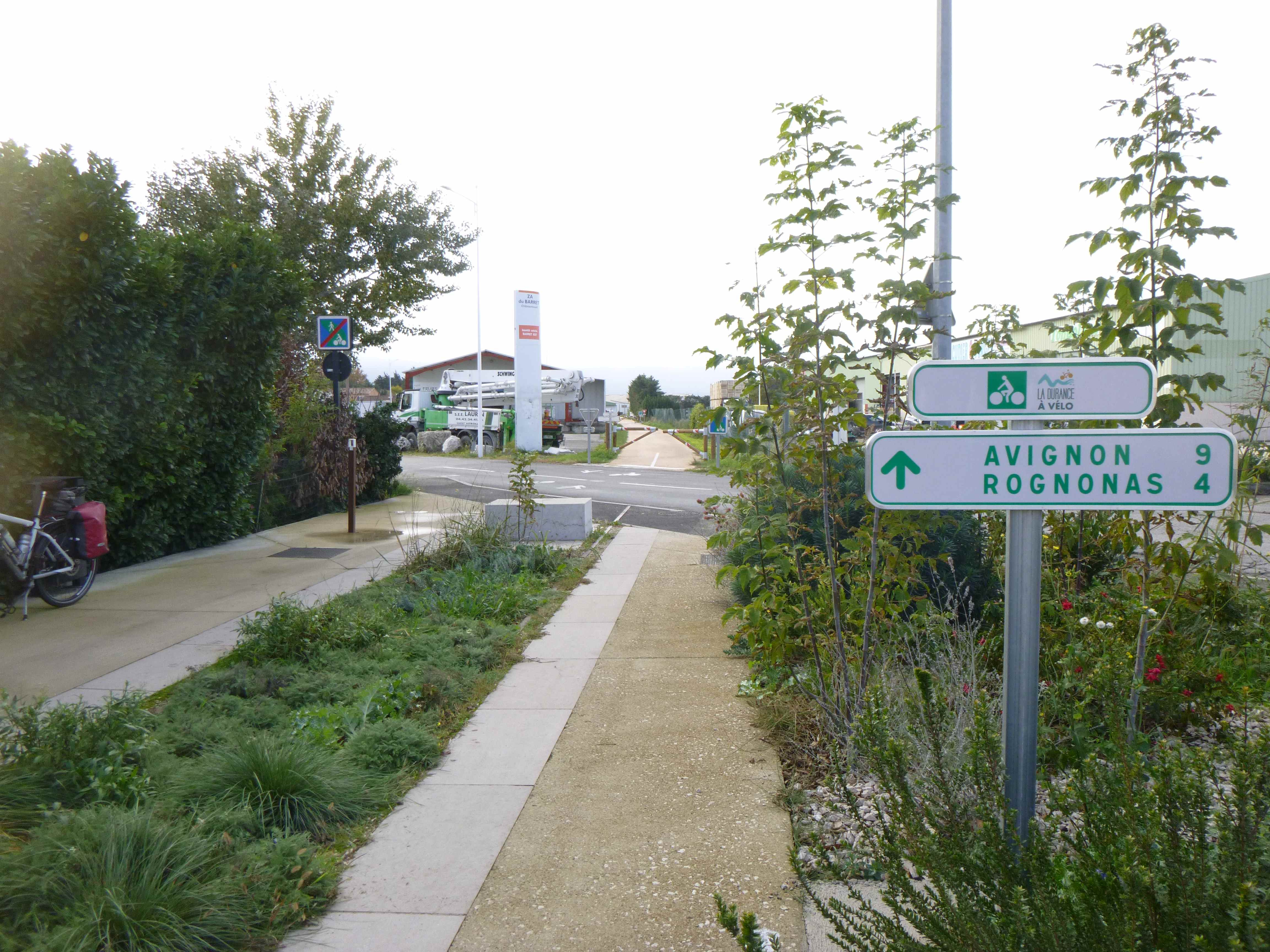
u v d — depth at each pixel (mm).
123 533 10273
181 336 10719
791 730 5004
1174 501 2562
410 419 41469
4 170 7910
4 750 4148
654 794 4309
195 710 5273
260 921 3230
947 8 7215
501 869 3639
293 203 21641
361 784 4312
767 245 4844
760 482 5156
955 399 2660
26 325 8250
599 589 9250
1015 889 2141
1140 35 4098
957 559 6363
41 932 2959
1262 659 5262
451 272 24141
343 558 11008
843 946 2529
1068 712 4594
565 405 47844
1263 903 2002
